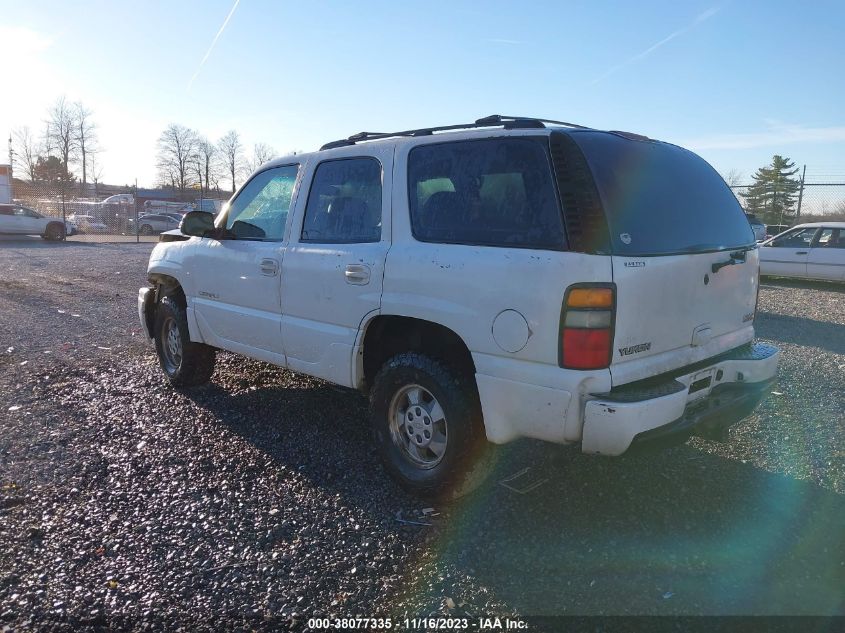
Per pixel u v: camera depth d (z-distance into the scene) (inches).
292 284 167.2
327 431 185.6
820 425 189.8
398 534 130.1
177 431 185.2
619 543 126.0
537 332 117.5
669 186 137.5
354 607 107.6
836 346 303.7
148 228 1604.3
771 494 146.1
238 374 243.9
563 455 157.4
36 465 161.3
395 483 152.0
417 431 144.9
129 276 589.0
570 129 128.6
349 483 152.6
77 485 150.5
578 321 113.7
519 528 131.7
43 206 1533.0
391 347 156.6
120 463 162.9
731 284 144.9
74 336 320.5
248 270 182.4
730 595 109.7
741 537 128.0
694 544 125.6
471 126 146.9
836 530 130.4
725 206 153.6
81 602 108.1
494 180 130.2
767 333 340.2
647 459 164.6
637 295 118.6
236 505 141.5
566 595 110.2
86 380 238.8
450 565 119.1
